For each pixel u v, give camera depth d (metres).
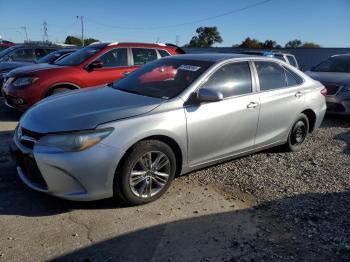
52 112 3.98
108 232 3.52
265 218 3.94
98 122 3.72
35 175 3.78
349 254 3.35
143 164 3.98
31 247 3.24
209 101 4.35
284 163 5.62
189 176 4.94
